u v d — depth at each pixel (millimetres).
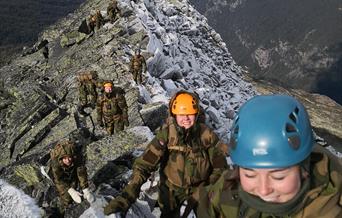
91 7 41875
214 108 31172
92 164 11266
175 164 5301
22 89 27641
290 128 2299
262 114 2340
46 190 9586
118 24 32062
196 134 5211
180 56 39031
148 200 8648
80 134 13922
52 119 17641
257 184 2355
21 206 8805
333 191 2363
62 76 27188
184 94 5082
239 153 2361
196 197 4582
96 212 7551
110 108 14578
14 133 18531
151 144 5230
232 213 2615
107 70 24984
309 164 2396
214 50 52562
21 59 34031
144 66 23719
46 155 11375
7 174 10719
